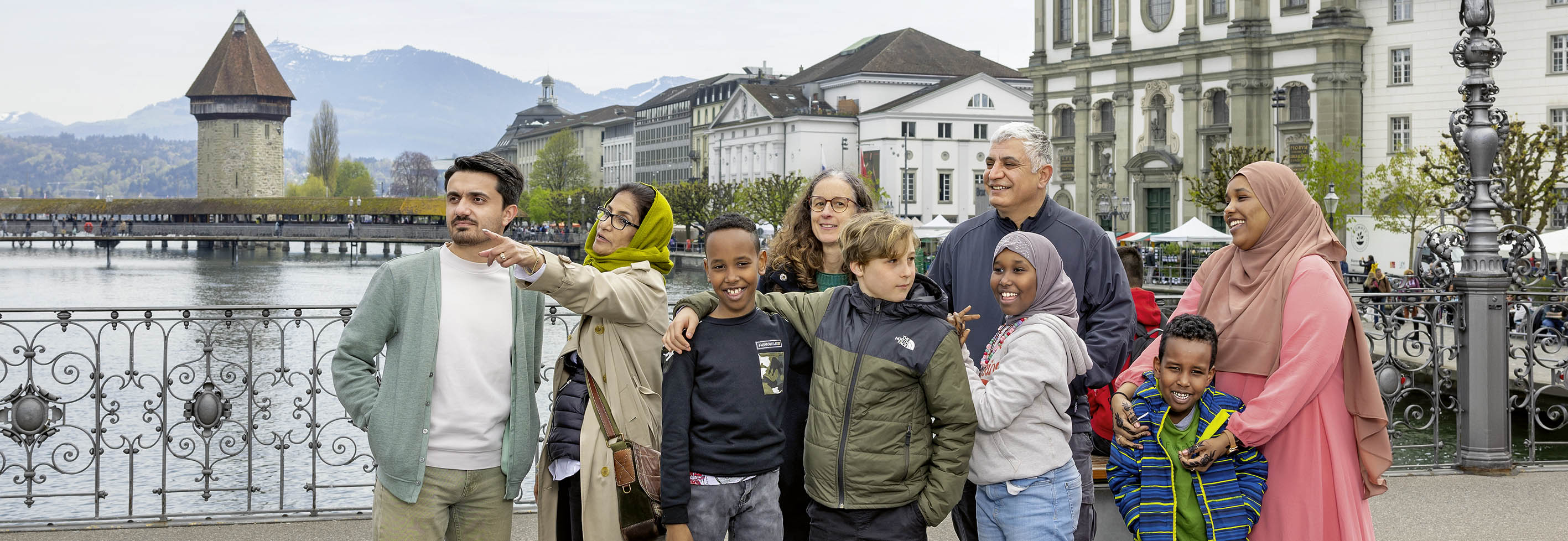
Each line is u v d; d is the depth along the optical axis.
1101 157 59.84
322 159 167.62
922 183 93.25
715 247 4.29
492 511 4.55
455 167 4.49
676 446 4.30
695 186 88.50
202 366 20.50
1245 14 52.91
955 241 5.40
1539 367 14.38
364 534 6.19
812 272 5.55
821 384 4.32
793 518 4.73
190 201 113.12
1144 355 5.00
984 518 4.57
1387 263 40.84
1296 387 4.41
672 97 136.38
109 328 27.91
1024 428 4.45
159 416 6.70
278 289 58.06
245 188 143.25
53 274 69.06
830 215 5.43
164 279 66.31
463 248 4.49
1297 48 51.31
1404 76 48.91
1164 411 4.64
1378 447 4.66
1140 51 57.12
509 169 4.52
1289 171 4.66
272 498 12.75
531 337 4.59
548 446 4.70
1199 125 55.03
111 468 14.40
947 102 93.50
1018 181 5.03
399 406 4.37
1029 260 4.43
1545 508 6.71
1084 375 4.82
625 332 4.59
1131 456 4.67
